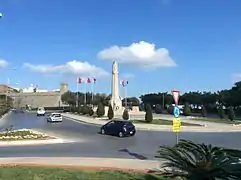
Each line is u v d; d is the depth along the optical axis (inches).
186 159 362.3
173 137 1223.5
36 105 5994.1
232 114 2251.5
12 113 4133.9
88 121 2174.0
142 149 885.2
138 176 483.2
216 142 1063.6
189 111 2972.4
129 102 4709.6
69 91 5846.5
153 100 4790.8
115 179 460.4
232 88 3408.0
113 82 2883.9
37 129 1563.7
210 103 3828.7
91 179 456.4
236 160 347.6
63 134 1323.8
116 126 1279.5
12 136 1096.8
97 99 4753.9
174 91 634.2
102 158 709.3
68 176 471.5
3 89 6333.7
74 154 784.3
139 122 1948.8
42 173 490.0
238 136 1278.3
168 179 446.0
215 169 345.7
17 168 534.3
